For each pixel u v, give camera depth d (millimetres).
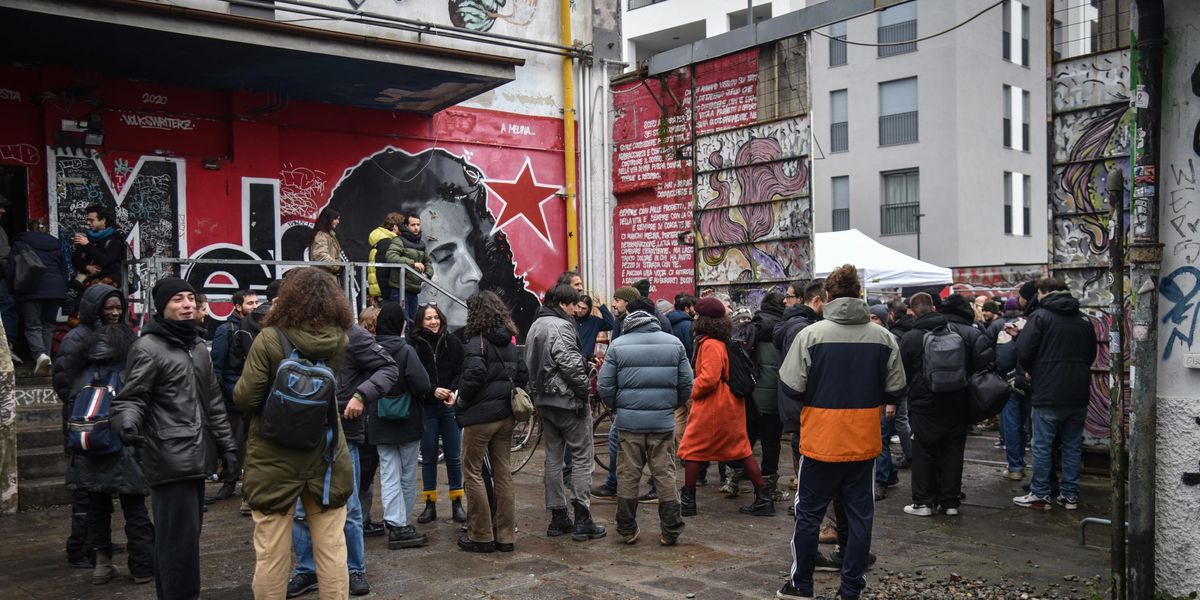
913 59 28094
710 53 13102
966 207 27641
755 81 12586
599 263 14078
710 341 7586
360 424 5746
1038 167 30719
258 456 4391
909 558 6352
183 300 4910
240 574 5992
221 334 8281
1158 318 4867
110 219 9461
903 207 28469
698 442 7676
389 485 6574
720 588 5664
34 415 8969
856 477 5285
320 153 11711
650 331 6754
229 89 11062
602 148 14219
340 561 4594
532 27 13328
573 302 7047
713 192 13250
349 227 11875
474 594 5543
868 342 5246
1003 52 29234
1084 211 9438
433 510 7496
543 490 8961
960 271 20797
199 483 4926
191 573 4828
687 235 13625
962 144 27516
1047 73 9648
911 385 7785
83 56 9625
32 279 9352
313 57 9664
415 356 6492
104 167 10305
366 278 10836
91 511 5742
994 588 5594
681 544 6793
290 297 4438
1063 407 7797
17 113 9852
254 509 4430
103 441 5559
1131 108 4871
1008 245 29359
